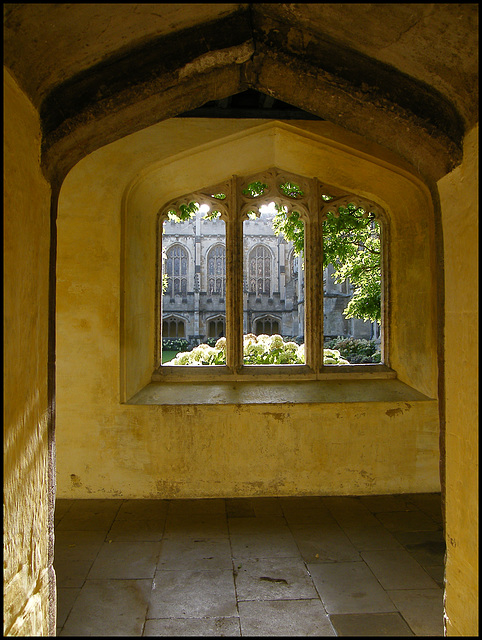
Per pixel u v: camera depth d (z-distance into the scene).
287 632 2.41
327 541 3.49
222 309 39.31
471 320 1.80
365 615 2.55
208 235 39.50
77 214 4.37
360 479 4.42
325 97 2.19
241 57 2.14
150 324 4.94
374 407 4.43
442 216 2.07
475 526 1.78
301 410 4.39
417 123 1.96
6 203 1.59
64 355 4.34
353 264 8.27
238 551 3.33
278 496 4.38
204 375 4.87
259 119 4.40
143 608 2.63
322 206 5.01
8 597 1.57
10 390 1.62
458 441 1.92
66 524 3.78
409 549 3.35
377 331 22.14
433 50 1.74
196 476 4.34
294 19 2.01
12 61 1.60
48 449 2.03
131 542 3.46
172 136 4.36
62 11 1.56
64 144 2.03
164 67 2.07
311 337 4.94
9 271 1.62
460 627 1.90
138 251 4.69
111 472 4.33
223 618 2.53
